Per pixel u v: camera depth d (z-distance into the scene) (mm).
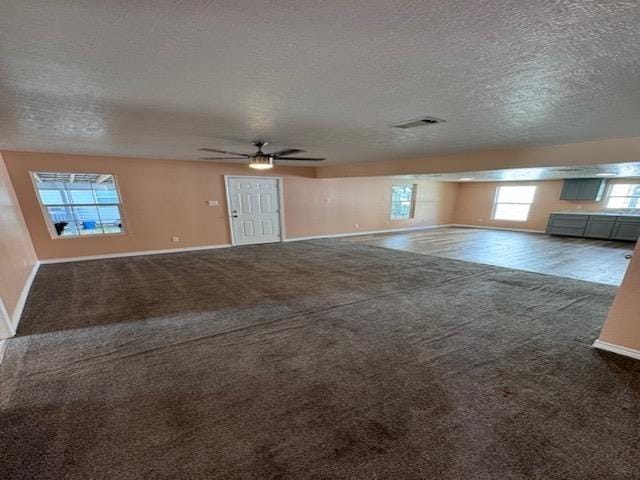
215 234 6496
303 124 2799
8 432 1446
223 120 2639
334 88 1854
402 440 1397
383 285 3820
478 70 1562
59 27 1142
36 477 1218
